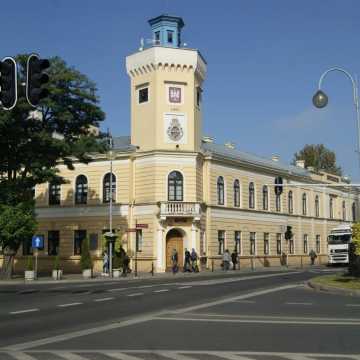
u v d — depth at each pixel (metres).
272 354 10.55
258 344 11.70
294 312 17.55
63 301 21.09
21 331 13.51
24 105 35.44
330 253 62.56
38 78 16.88
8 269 39.25
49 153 39.53
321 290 26.28
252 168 60.38
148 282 33.91
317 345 11.57
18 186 39.47
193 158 50.28
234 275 42.09
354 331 13.55
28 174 44.06
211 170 53.41
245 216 58.62
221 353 10.66
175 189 49.84
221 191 55.25
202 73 52.78
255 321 15.39
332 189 81.38
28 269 38.53
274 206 64.81
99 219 52.44
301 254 70.75
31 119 38.91
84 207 53.22
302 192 72.31
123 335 12.91
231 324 14.78
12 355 10.49
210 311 17.83
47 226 55.12
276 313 17.30
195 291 25.92
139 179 50.81
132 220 50.78
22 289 28.69
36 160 38.38
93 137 40.88
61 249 54.16
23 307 18.91
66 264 53.69
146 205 49.88
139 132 51.19
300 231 70.81
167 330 13.70
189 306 19.34
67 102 39.94
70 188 54.25
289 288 27.77
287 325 14.60
